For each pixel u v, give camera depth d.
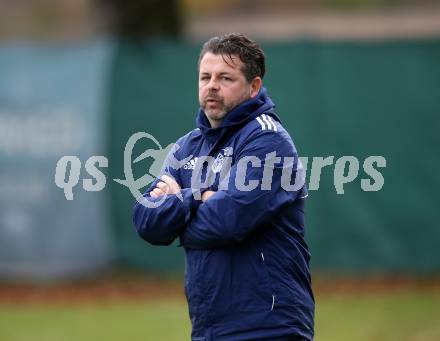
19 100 40.97
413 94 39.88
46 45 41.09
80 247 41.00
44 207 40.94
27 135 40.97
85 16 78.12
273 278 15.39
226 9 85.81
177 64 40.75
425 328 30.06
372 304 34.91
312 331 16.02
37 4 79.06
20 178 41.06
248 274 15.34
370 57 40.06
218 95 15.69
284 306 15.37
